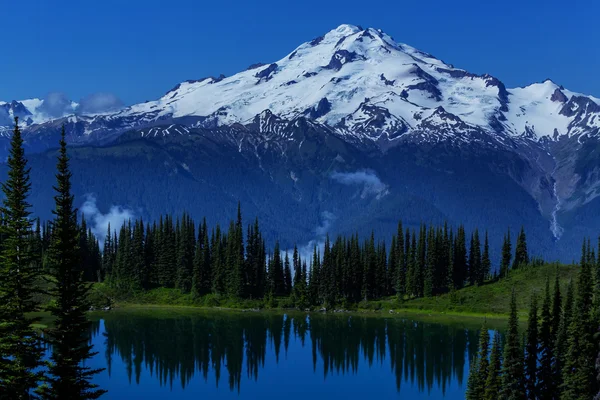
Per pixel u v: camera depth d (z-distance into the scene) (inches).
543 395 4392.2
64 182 2832.2
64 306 2795.3
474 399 4131.4
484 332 4192.9
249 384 5836.6
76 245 2837.1
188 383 5836.6
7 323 2637.8
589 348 4141.2
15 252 2711.6
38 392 2719.0
